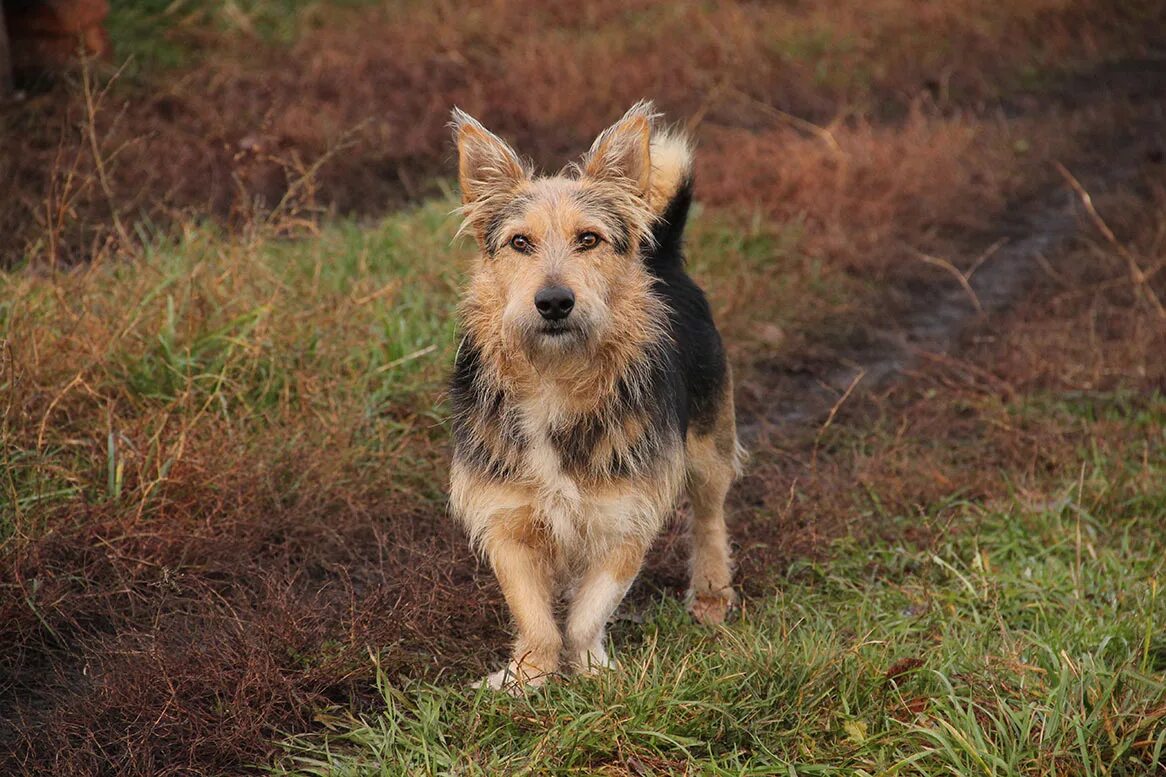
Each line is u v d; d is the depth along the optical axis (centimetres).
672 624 807
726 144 1952
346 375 1090
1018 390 1266
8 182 1452
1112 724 626
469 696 703
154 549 843
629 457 722
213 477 916
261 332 1059
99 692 708
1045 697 660
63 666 757
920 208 1798
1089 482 1030
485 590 828
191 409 983
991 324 1463
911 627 785
